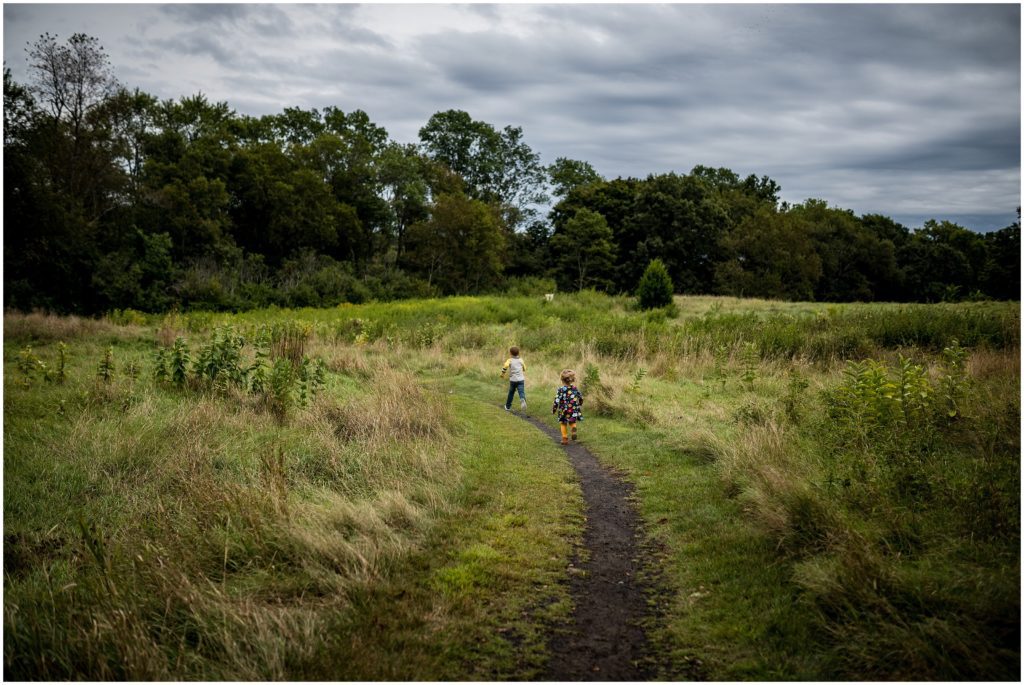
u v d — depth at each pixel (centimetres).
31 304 3142
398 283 5500
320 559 486
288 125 6850
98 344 1759
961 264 7112
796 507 516
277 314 3406
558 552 545
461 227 5956
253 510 543
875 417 723
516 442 955
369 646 385
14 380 1064
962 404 768
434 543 546
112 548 509
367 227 6325
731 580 471
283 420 974
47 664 376
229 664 367
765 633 397
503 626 419
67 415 888
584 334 2097
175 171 4609
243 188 5184
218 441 820
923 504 531
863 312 2286
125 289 3516
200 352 1181
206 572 477
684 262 6084
